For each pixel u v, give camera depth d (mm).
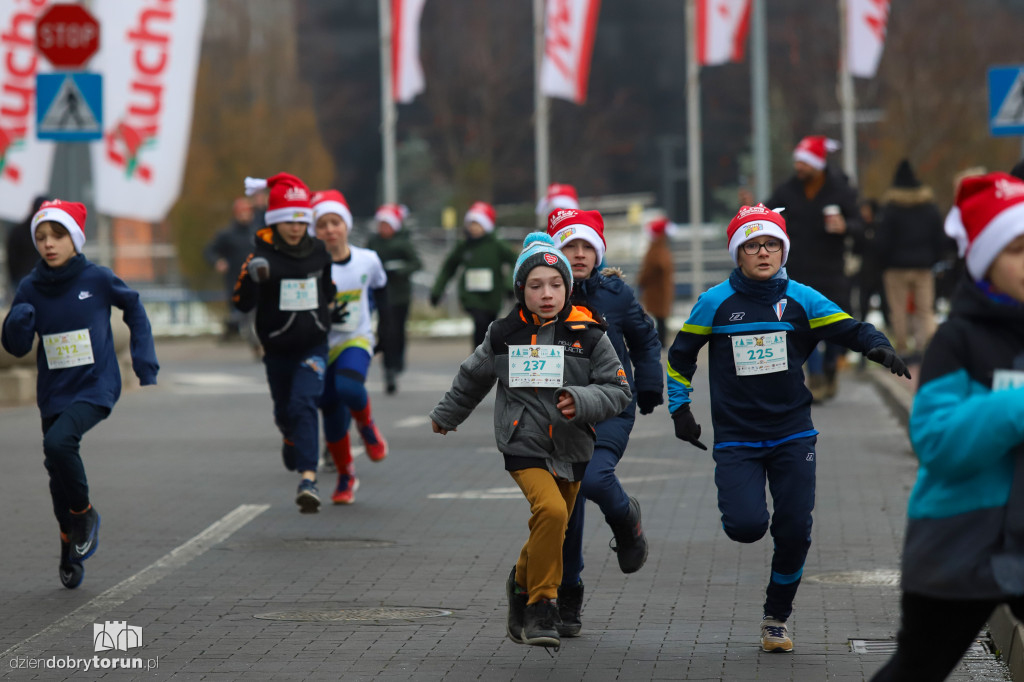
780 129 140750
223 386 57188
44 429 22672
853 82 131625
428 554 24734
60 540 25359
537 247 17594
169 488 32062
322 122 174125
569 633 19250
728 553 24609
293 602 21391
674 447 37812
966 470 11320
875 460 34750
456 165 150000
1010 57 133625
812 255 42000
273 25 152375
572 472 17625
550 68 77812
